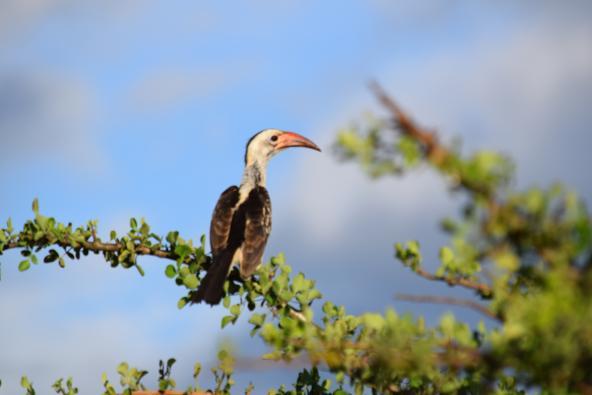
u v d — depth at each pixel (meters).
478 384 7.75
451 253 6.92
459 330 6.41
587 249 5.07
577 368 5.55
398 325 6.50
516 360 5.85
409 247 6.94
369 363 7.35
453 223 5.21
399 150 5.22
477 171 5.10
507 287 6.11
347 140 5.33
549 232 5.11
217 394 9.14
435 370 7.20
